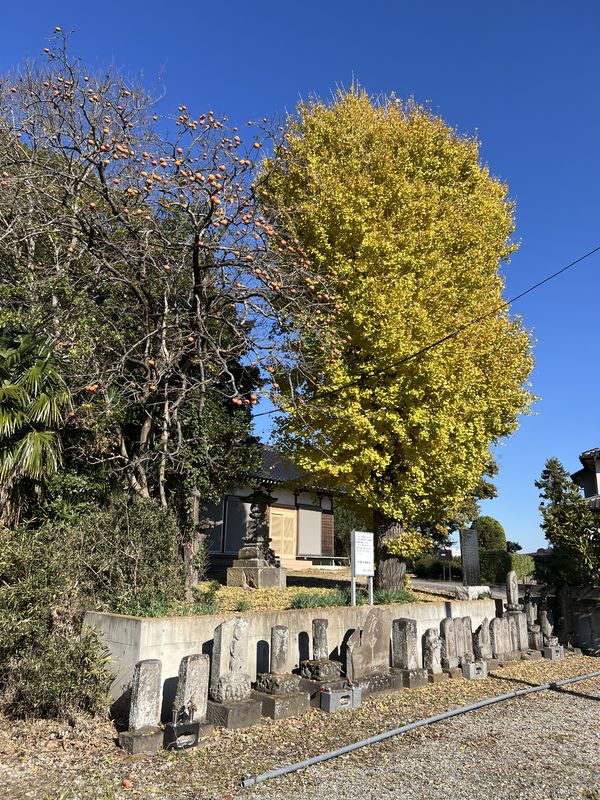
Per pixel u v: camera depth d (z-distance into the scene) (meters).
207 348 11.94
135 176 10.41
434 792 4.53
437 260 12.53
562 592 12.66
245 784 4.61
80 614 7.11
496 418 13.88
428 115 14.91
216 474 13.38
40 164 9.67
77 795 4.39
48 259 12.34
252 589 13.25
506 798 4.44
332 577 21.20
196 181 9.36
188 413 12.26
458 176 14.79
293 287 10.47
